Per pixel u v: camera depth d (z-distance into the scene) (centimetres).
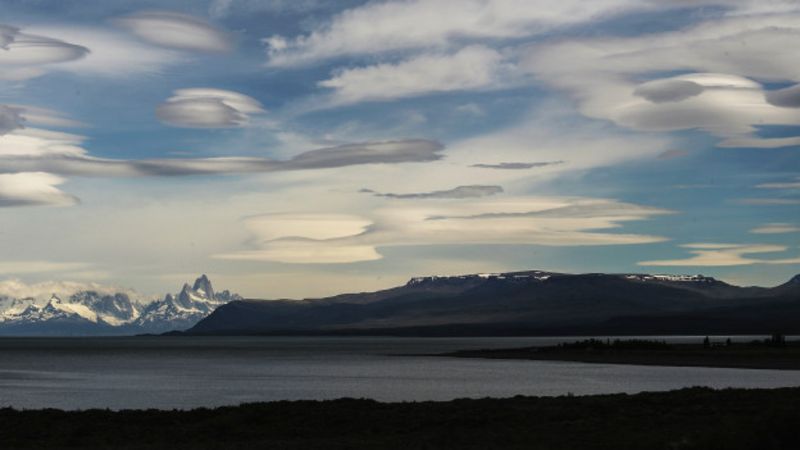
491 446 3897
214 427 4850
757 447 3534
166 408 7781
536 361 19900
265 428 4797
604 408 5159
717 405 5184
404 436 4397
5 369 17525
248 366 18188
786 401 5262
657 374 13188
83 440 4447
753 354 18962
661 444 3709
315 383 11588
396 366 17538
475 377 12744
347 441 4209
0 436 4597
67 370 16950
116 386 11412
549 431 4359
